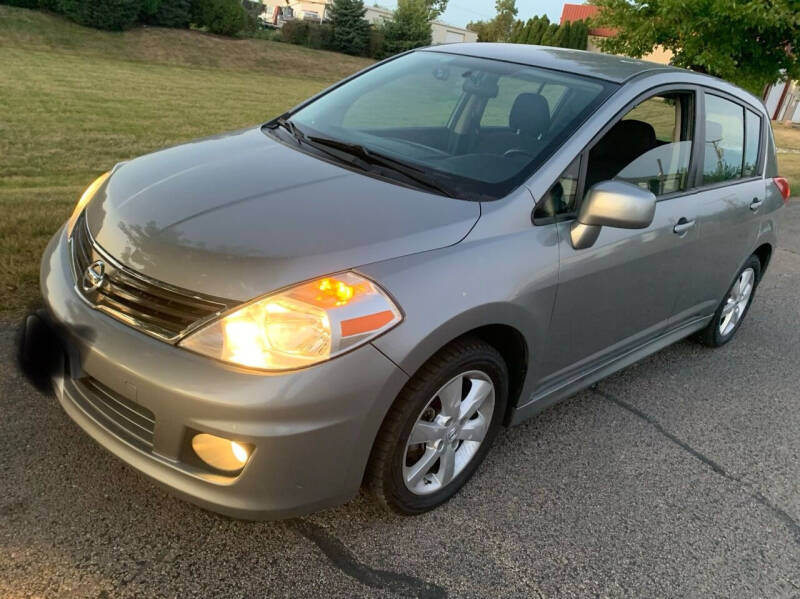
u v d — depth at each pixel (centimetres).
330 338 209
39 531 228
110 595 210
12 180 780
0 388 293
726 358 469
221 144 318
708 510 303
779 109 3491
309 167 282
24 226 450
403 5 4503
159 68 2670
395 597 228
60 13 3105
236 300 209
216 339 207
